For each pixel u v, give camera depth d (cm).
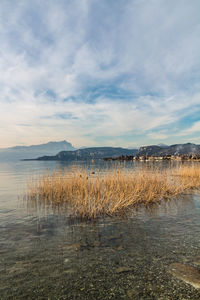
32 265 424
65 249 503
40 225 694
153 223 713
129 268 409
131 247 512
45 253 481
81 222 729
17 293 332
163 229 648
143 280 367
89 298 319
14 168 4509
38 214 833
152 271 396
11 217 792
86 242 546
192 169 1964
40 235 600
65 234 609
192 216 796
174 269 400
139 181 1256
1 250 497
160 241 549
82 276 382
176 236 585
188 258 447
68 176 1306
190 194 1248
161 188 1263
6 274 389
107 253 479
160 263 427
